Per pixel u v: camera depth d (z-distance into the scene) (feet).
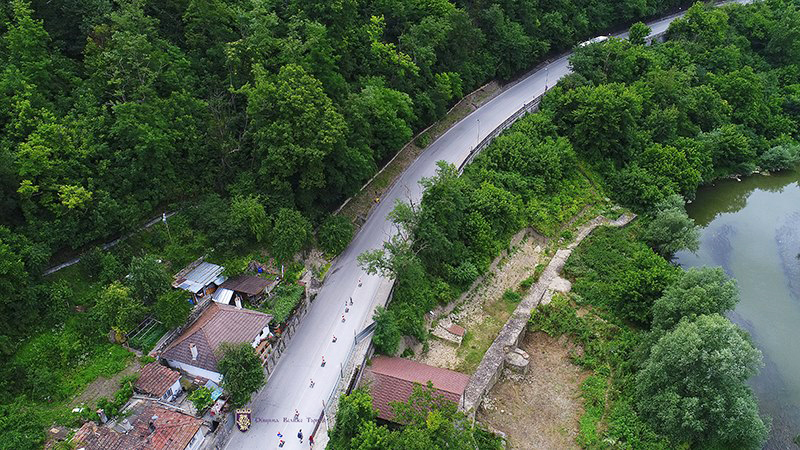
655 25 484.74
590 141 328.08
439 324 225.76
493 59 357.00
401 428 172.14
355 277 228.02
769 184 358.64
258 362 175.42
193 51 242.99
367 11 301.43
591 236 287.89
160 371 170.81
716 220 325.42
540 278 259.60
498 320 237.86
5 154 175.32
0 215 178.19
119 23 214.07
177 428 155.02
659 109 352.69
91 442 147.64
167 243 205.98
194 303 197.16
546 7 406.62
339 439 162.40
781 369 226.99
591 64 363.97
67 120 195.52
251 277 209.56
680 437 183.21
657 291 228.02
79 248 191.72
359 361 191.52
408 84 291.38
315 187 232.53
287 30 256.93
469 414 188.24
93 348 175.42
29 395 160.15
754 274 279.69
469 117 336.08
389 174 282.15
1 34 206.28
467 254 244.63
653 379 193.06
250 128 227.20
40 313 174.91
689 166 324.19
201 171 223.71
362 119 242.37
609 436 191.11
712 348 183.01
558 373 218.18
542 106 343.87
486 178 281.74
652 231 286.05
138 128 197.98
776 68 447.01
